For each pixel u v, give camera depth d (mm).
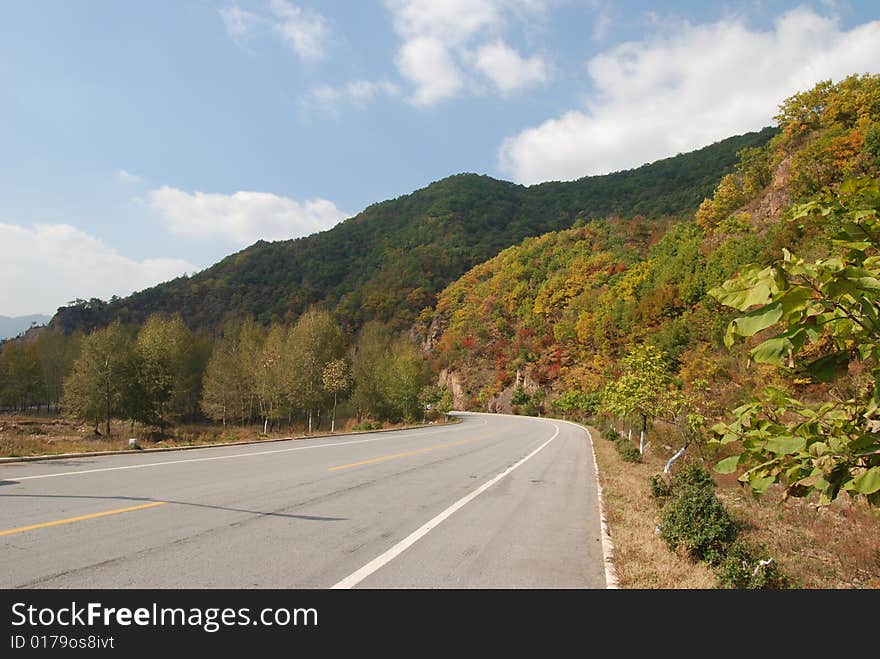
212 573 4926
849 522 11359
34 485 8602
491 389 90375
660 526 7520
